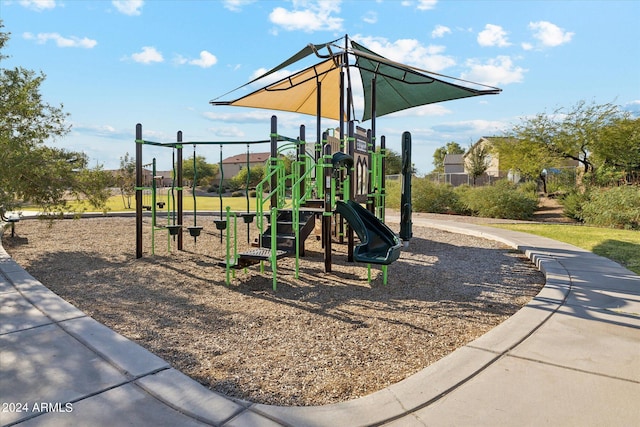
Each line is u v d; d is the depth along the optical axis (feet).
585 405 7.11
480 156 108.88
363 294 15.72
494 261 22.49
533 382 7.96
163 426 6.37
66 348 9.22
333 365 9.39
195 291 16.05
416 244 28.66
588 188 56.08
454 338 11.18
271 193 19.36
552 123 67.56
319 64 26.53
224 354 9.98
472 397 7.39
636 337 10.37
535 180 75.51
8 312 11.56
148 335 11.16
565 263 19.85
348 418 6.64
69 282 16.97
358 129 22.94
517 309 13.83
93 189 24.59
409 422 6.59
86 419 6.50
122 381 7.75
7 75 23.89
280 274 19.15
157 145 24.27
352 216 17.97
